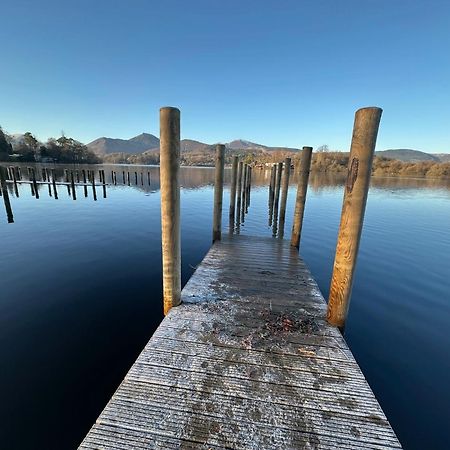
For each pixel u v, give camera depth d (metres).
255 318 3.18
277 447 1.73
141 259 7.15
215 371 2.33
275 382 2.23
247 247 6.23
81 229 10.29
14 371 3.25
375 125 2.53
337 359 2.52
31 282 5.64
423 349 3.98
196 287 4.00
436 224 12.38
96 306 4.78
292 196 21.77
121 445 1.71
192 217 13.44
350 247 2.83
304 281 4.32
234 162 9.04
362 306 5.18
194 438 1.77
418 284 6.16
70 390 3.01
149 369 2.33
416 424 2.81
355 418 1.94
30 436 2.51
